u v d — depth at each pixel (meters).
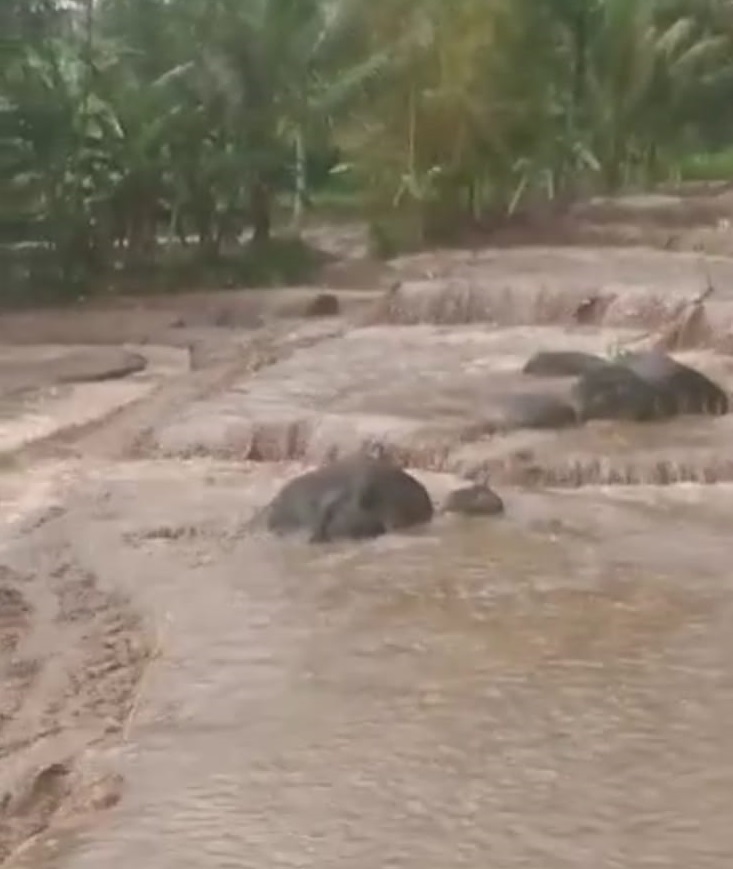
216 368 72.25
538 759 29.03
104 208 96.88
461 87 106.62
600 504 48.84
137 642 37.00
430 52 106.69
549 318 84.19
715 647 35.22
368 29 104.94
